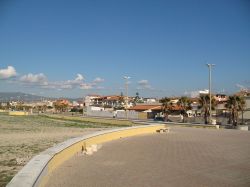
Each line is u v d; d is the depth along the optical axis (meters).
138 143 27.72
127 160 18.28
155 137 34.38
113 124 65.44
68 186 11.88
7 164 16.66
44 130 45.72
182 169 15.80
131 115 95.38
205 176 14.28
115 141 29.38
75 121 78.25
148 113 92.56
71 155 19.19
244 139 32.50
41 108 196.88
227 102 65.69
